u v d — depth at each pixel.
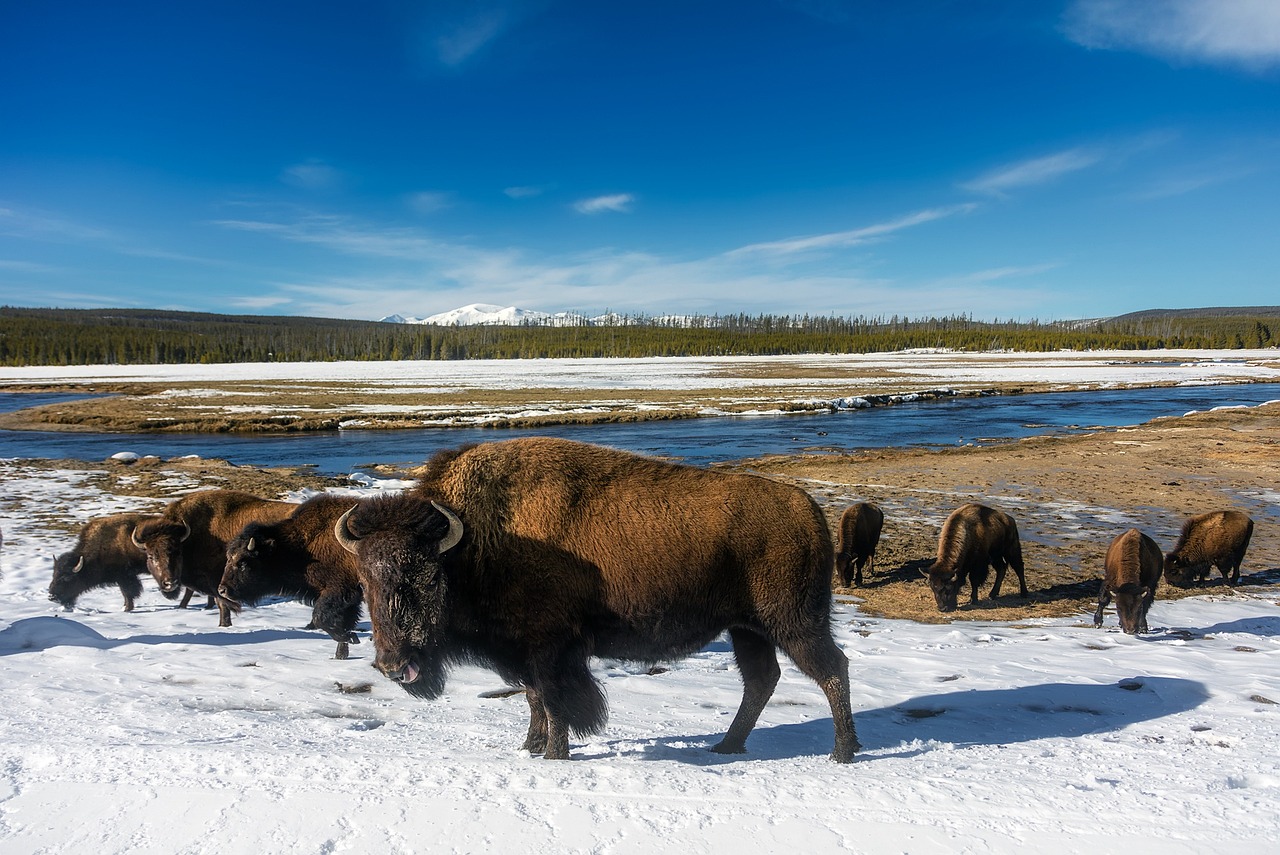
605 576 3.71
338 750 3.52
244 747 3.48
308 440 26.30
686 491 3.88
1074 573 9.91
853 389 47.12
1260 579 9.77
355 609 5.87
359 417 32.25
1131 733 4.12
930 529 12.18
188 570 6.99
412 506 3.49
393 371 75.81
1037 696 4.88
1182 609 8.26
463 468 3.84
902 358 108.69
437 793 3.01
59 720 3.98
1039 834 2.73
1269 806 2.95
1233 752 3.70
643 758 3.70
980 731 4.21
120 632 6.60
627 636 3.85
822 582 3.84
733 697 4.96
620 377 62.94
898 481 16.59
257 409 35.47
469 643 3.77
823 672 3.79
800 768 3.49
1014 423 29.58
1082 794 3.07
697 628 3.87
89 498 14.03
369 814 2.83
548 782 3.14
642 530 3.75
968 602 8.86
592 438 25.95
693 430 28.19
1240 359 87.38
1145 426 26.78
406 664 3.36
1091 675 5.39
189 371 77.50
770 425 29.64
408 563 3.36
